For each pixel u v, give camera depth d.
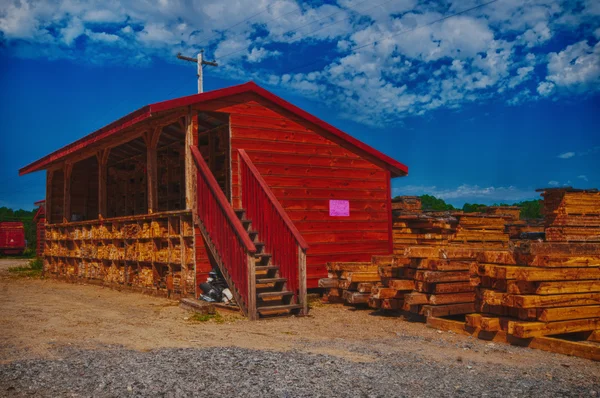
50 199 20.19
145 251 13.27
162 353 6.16
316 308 11.09
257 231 11.43
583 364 6.20
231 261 9.95
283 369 5.54
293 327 8.71
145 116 11.05
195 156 11.17
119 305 11.04
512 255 7.51
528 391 4.98
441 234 15.62
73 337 7.20
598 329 7.54
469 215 15.91
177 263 11.72
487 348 7.10
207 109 11.84
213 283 10.79
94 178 21.33
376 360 6.20
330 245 13.48
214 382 5.00
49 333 7.45
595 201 12.42
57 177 20.67
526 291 7.30
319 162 13.52
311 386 4.95
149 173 12.94
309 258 13.11
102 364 5.54
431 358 6.41
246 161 11.88
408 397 4.71
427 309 8.96
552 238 12.22
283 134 12.95
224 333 7.93
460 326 8.25
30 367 5.36
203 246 11.09
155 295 12.66
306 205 13.19
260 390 4.80
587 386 5.23
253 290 9.33
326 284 11.44
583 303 7.52
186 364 5.62
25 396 4.48
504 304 7.39
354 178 14.11
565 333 7.86
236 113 12.26
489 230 16.23
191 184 11.31
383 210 14.56
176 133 15.30
